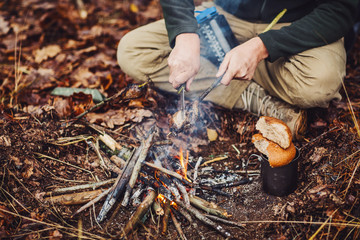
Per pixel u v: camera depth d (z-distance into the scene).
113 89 2.76
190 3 2.02
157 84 2.40
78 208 1.84
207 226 1.77
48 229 1.68
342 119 2.28
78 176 2.01
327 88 2.02
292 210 1.76
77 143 2.15
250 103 2.34
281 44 1.93
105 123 2.30
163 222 1.74
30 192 1.84
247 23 2.31
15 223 1.71
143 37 2.25
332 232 1.68
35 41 3.59
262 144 1.80
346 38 2.63
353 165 1.89
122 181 1.84
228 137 2.39
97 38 3.60
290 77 2.12
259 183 2.00
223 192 1.95
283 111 2.23
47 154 2.07
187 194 1.84
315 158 1.99
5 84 2.86
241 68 1.85
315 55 1.99
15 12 4.05
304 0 2.09
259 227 1.75
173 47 2.03
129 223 1.70
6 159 1.92
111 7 4.25
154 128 2.15
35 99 2.63
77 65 3.14
